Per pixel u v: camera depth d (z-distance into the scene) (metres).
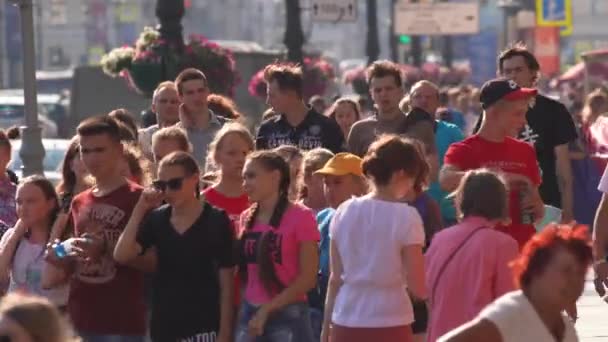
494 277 22.88
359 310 23.98
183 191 25.73
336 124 34.50
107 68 60.75
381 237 23.88
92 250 26.39
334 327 24.30
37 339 15.94
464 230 23.16
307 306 26.16
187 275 25.89
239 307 26.61
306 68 88.88
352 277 24.09
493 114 26.97
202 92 36.31
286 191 25.98
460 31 121.50
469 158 27.03
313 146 34.16
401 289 24.05
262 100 91.06
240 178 28.11
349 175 27.70
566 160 31.66
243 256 25.95
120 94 94.06
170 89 37.16
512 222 26.72
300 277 25.67
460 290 23.02
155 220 26.03
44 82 150.25
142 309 26.92
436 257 23.27
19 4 46.25
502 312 17.69
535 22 139.88
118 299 26.59
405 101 41.00
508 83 26.88
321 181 29.38
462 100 78.50
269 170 25.73
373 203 24.08
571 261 17.58
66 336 16.17
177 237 25.83
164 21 59.72
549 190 31.59
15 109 85.75
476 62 159.12
